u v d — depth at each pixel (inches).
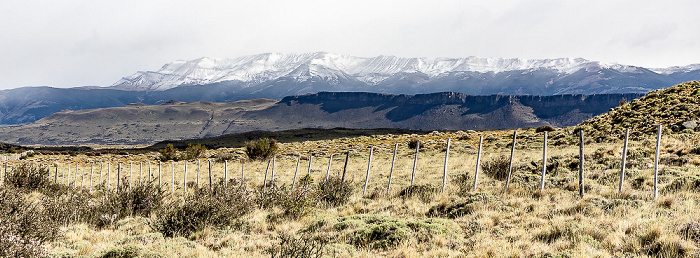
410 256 333.1
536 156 976.9
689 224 327.0
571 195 511.5
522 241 346.0
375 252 356.8
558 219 397.7
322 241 394.0
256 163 1563.7
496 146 1402.6
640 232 333.1
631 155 762.8
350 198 650.2
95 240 455.2
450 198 568.7
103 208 601.3
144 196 649.0
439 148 1502.2
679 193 458.6
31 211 450.6
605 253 296.4
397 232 386.3
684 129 1021.8
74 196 652.7
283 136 4916.3
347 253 346.9
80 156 2778.1
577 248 312.7
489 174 772.0
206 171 1376.7
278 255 350.3
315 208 586.9
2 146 4879.4
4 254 334.6
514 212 453.1
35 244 357.7
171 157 2082.9
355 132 4982.8
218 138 5526.6
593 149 920.3
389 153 1578.5
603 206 434.3
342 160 1435.8
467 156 1210.6
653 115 1274.6
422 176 874.1
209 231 466.3
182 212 488.7
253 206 591.5
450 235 384.8
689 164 638.5
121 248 368.8
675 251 287.3
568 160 812.6
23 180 893.8
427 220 426.0
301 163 1441.9
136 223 551.5
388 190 666.8
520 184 627.5
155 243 409.7
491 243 348.2
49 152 3558.1
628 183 550.0
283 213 544.1
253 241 417.1
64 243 432.1
